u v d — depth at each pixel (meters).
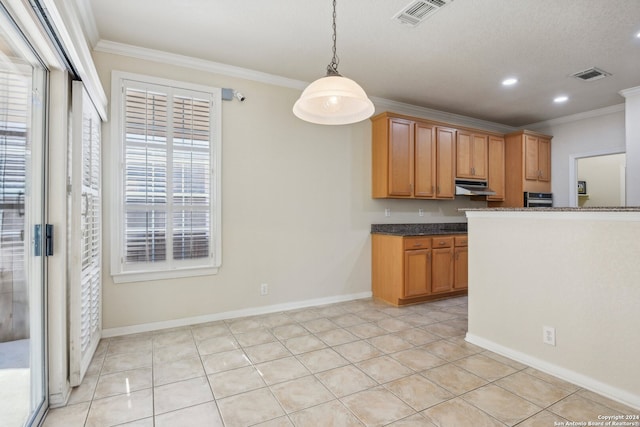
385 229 4.32
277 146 3.58
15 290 1.65
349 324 3.19
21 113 1.68
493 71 3.40
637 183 3.66
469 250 2.80
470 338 2.78
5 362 1.57
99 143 2.65
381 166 4.09
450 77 3.55
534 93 4.00
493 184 4.88
